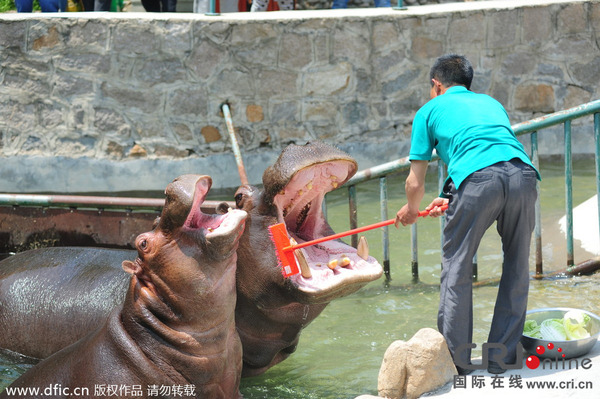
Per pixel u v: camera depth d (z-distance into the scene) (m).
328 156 4.15
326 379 4.80
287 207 4.48
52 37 9.12
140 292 3.87
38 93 9.25
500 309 4.40
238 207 4.56
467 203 4.22
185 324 3.83
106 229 7.02
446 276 4.38
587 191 8.25
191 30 9.07
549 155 9.77
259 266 4.40
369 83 9.43
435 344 4.24
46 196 6.98
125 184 9.33
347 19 9.23
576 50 9.66
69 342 4.96
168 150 9.33
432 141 4.56
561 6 9.56
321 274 4.21
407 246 7.21
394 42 9.38
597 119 6.12
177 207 3.71
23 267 5.46
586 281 6.07
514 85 9.68
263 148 9.41
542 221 7.50
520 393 3.96
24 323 5.16
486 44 9.54
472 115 4.39
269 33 9.15
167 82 9.19
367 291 6.29
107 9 11.10
